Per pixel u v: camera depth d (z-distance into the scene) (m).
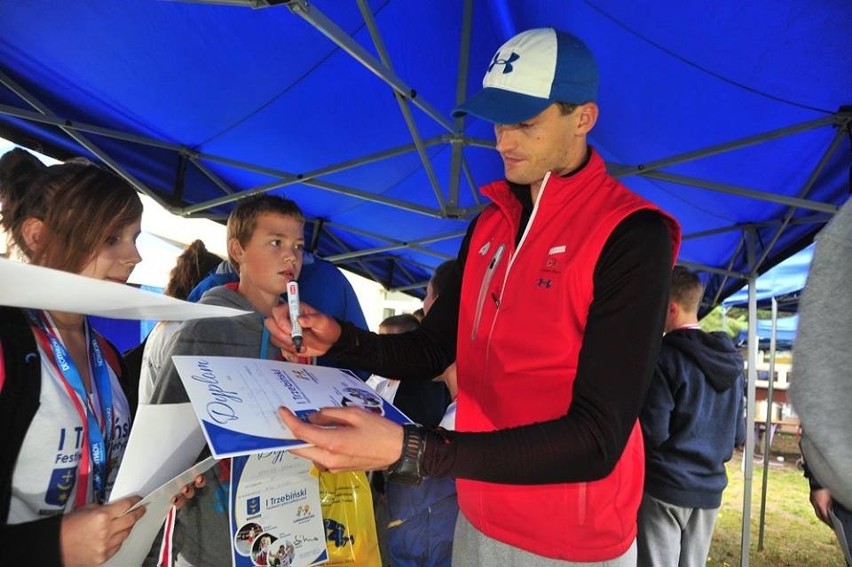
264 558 1.18
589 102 1.04
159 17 2.28
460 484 1.26
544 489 1.08
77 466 0.99
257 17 2.36
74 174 1.09
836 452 0.57
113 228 1.08
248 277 1.64
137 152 3.31
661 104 2.80
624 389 0.89
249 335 1.49
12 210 1.16
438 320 1.41
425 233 5.62
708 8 2.06
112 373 1.23
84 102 2.87
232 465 1.16
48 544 0.79
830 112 2.54
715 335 2.53
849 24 1.92
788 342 9.73
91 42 2.39
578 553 1.08
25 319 0.95
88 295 0.73
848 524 0.80
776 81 2.38
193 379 0.83
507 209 1.18
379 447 0.81
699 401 2.38
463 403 1.22
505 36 2.88
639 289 0.92
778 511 6.54
